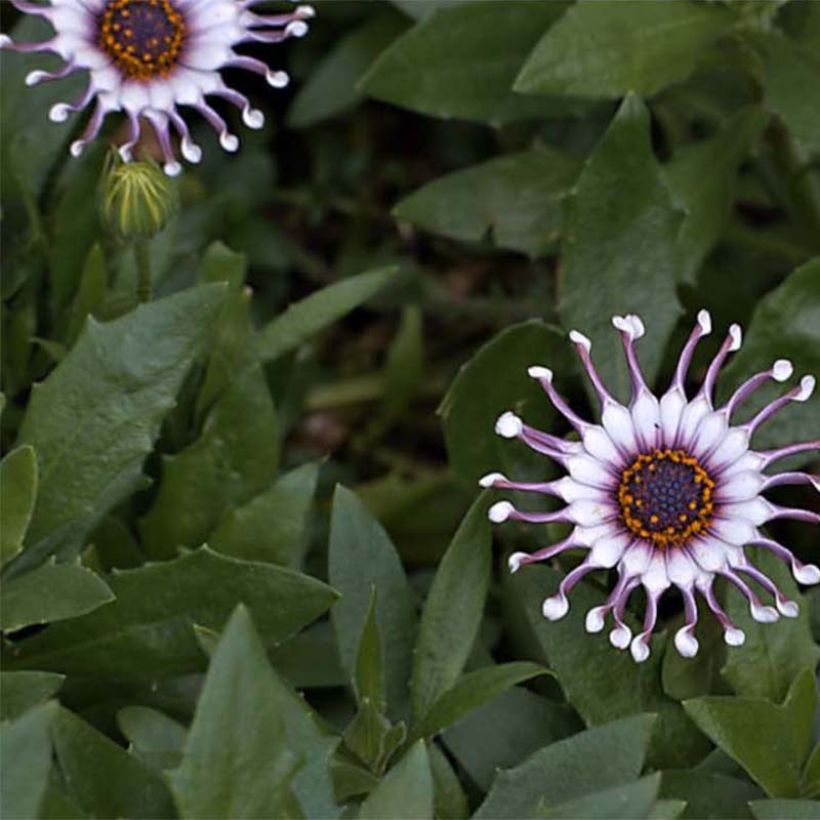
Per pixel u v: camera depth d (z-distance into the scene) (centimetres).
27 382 67
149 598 61
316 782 58
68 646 62
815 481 59
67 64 64
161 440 67
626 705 61
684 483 59
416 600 66
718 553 59
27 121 68
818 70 67
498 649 66
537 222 71
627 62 66
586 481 59
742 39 68
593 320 65
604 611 59
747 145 69
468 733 62
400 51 68
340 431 76
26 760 55
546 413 65
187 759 55
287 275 78
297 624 61
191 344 61
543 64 66
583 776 59
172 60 63
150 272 65
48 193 68
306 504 63
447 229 71
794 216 73
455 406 64
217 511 65
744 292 70
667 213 65
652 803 57
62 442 61
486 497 61
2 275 68
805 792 60
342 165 79
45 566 60
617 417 59
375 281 67
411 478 75
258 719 55
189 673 62
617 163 65
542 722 62
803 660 61
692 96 72
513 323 77
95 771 58
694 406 59
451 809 60
